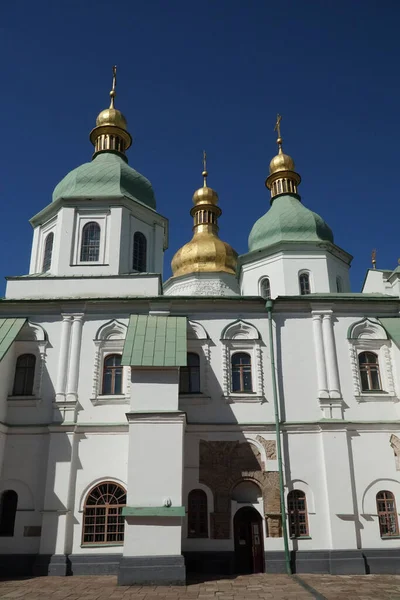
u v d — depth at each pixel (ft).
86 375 73.97
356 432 72.18
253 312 78.89
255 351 76.33
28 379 74.49
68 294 80.43
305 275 97.81
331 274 97.91
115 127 105.40
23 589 55.42
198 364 76.07
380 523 68.64
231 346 76.84
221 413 72.79
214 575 63.72
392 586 56.34
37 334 76.13
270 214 106.42
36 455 69.82
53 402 72.13
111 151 103.60
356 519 68.13
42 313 77.71
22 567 64.95
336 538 66.74
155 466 62.39
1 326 74.95
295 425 71.97
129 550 59.00
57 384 73.20
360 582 58.85
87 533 66.54
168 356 67.72
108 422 71.20
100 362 74.90
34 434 70.79
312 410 73.26
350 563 65.46
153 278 81.66
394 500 69.72
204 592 53.57
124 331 76.48
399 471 70.74
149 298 77.61
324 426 71.56
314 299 78.33
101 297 78.18
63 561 64.23
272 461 70.33
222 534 67.00
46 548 65.00
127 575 57.82
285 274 96.99
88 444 70.03
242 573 65.62
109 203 89.20
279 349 76.64
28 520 66.95
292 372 75.41
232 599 49.98
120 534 66.80
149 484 61.62
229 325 77.66
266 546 66.59
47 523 65.98
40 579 61.52
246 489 70.79
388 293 82.94
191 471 69.72
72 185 93.35
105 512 67.56
